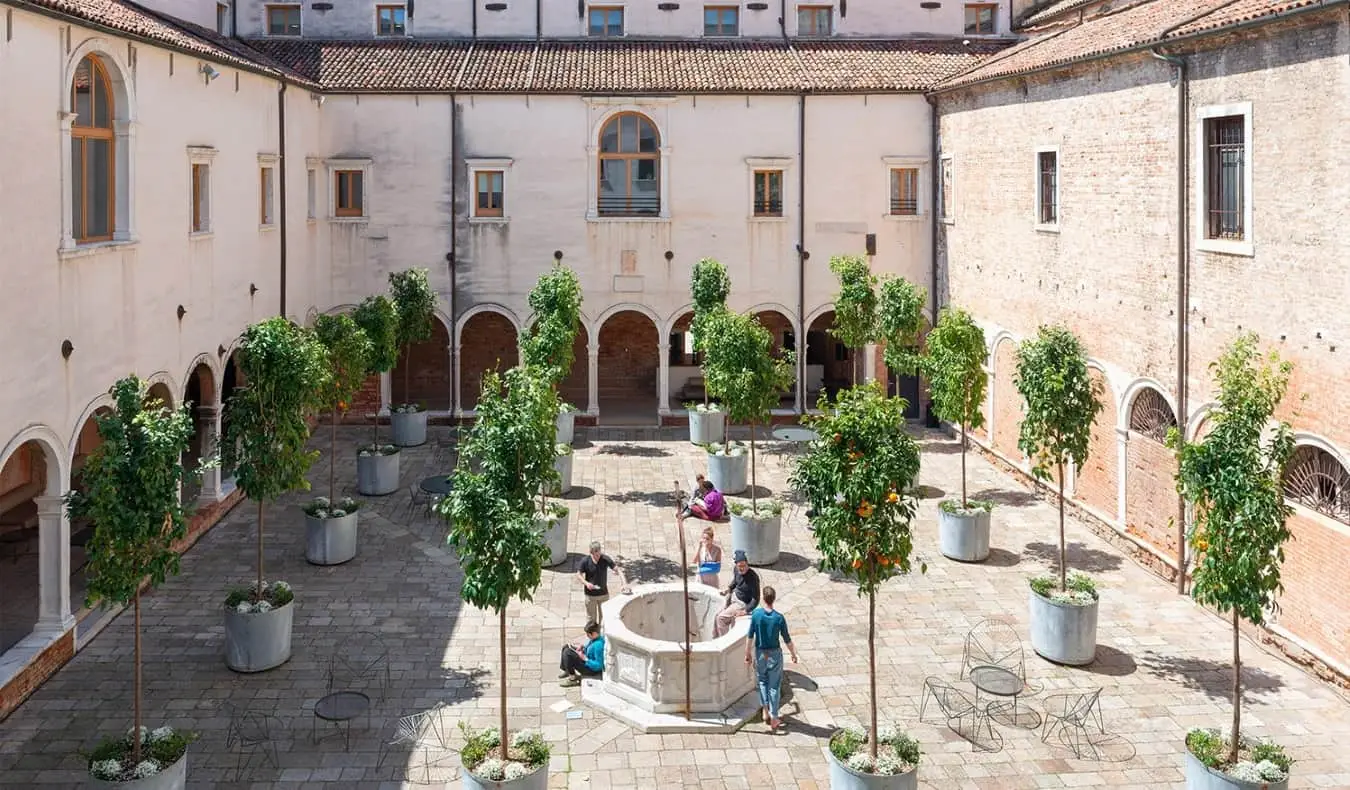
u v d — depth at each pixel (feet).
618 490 89.92
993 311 94.99
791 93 108.27
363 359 76.43
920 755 45.19
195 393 100.12
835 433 43.45
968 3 122.21
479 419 46.11
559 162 108.78
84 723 50.19
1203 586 43.47
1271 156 57.00
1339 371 52.24
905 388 114.21
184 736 48.06
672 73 111.04
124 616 62.49
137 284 65.51
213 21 113.29
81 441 73.51
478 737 44.14
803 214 109.91
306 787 44.91
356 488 89.86
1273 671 55.77
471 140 108.27
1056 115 81.56
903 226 110.42
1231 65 60.34
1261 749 43.37
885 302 91.97
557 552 71.97
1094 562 71.87
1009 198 90.79
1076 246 78.95
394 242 109.09
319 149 107.55
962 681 55.21
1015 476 91.35
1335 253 52.37
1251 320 59.00
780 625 50.06
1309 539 55.26
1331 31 52.39
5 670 51.65
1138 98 69.87
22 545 71.92
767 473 94.02
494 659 57.72
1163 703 52.49
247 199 86.63
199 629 61.16
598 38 120.57
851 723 50.62
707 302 100.27
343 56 113.50
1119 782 45.65
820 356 123.95
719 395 76.89
